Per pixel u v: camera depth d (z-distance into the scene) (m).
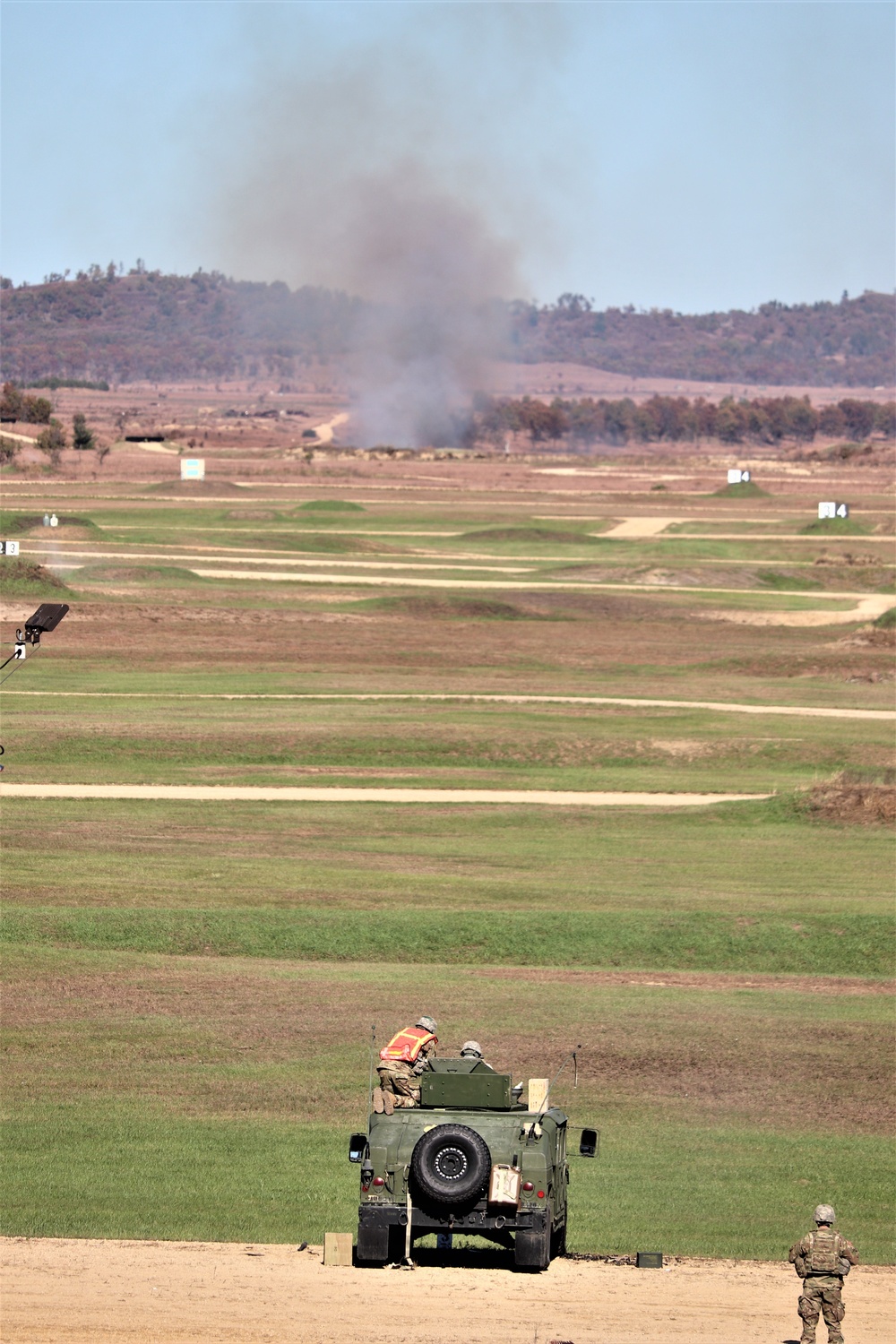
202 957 128.38
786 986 126.56
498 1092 58.72
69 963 122.12
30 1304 53.53
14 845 163.12
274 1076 95.88
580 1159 81.88
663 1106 92.88
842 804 195.75
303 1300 54.62
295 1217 68.44
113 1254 60.97
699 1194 75.81
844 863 173.25
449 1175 56.22
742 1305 56.44
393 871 160.25
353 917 139.38
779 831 189.38
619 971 129.75
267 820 183.00
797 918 144.62
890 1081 99.00
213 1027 106.38
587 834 183.75
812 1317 51.09
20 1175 74.94
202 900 144.75
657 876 163.50
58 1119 86.25
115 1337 50.16
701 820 193.38
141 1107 89.00
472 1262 60.88
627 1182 77.81
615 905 149.62
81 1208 69.12
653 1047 104.69
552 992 119.38
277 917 138.00
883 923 143.00
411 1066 59.66
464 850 172.38
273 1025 107.31
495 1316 53.41
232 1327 51.31
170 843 168.12
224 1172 75.94
